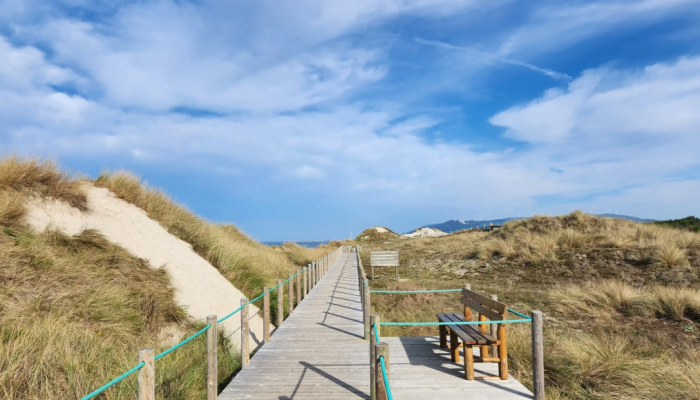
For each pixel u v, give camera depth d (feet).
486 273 63.05
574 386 22.44
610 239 63.72
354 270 80.79
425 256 89.66
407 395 18.42
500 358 20.39
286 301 41.63
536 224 81.66
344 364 22.75
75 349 18.80
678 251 52.95
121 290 26.30
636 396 21.15
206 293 33.27
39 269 24.13
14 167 32.58
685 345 29.45
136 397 16.57
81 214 34.58
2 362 15.83
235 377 20.74
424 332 33.24
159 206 45.68
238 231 76.18
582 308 39.96
